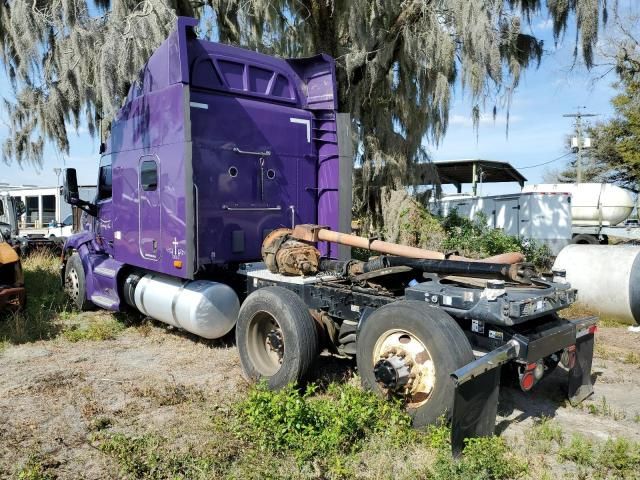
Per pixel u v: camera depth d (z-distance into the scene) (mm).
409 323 3875
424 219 11516
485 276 4289
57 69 8875
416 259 4641
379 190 11773
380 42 10938
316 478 3354
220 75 6309
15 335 6637
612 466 3557
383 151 11766
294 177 6844
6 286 7121
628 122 23781
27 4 7641
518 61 11188
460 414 3490
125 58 6637
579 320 4633
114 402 4637
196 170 5984
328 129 6988
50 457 3623
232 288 6133
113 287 7301
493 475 3350
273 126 6613
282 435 3754
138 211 6688
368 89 11297
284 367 4633
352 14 10352
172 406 4535
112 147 7320
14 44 8812
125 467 3418
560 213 14734
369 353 4148
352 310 4727
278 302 4730
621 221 20500
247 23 11719
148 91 6391
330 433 3727
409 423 3834
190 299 5898
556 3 9789
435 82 11164
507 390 5047
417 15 10578
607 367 5906
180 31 5746
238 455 3635
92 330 6961
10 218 14820
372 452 3637
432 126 11961
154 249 6375
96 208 8156
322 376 5129
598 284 8312
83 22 7312
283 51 12227
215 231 6137
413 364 3832
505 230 15578
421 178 12297
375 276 4785
